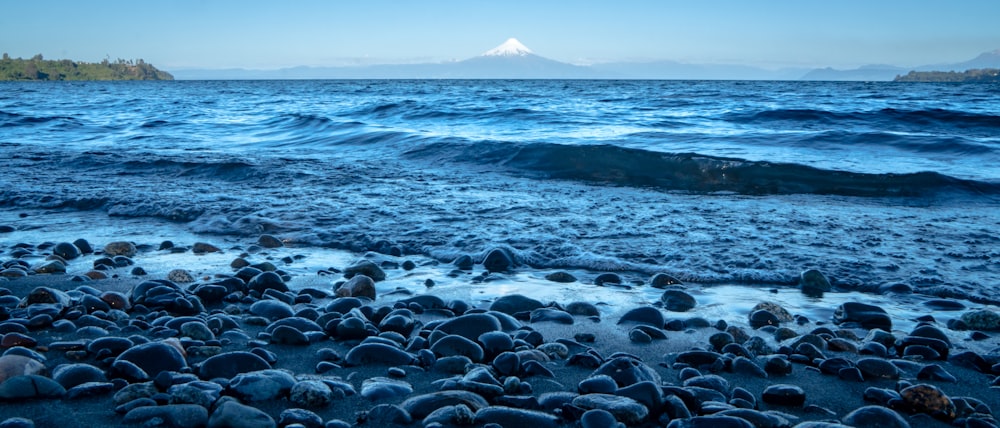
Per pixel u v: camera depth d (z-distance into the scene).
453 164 10.01
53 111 25.38
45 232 6.19
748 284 4.58
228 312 3.89
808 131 13.70
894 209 6.93
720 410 2.50
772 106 25.47
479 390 2.64
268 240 5.69
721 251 5.24
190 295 4.04
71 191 7.84
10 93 53.19
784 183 8.30
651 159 9.25
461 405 2.43
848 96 37.62
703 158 8.99
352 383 2.83
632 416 2.44
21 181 8.59
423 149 11.08
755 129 14.91
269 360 3.09
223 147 12.99
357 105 28.72
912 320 3.87
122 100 37.03
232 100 36.56
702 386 2.79
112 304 3.84
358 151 11.78
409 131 13.98
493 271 4.92
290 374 2.73
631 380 2.76
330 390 2.65
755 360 3.17
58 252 5.33
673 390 2.64
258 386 2.60
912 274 4.67
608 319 3.86
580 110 22.67
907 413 2.63
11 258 5.27
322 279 4.69
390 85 83.44
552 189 8.07
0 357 2.69
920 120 16.91
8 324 3.33
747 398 2.70
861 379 2.96
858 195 7.74
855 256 5.11
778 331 3.58
